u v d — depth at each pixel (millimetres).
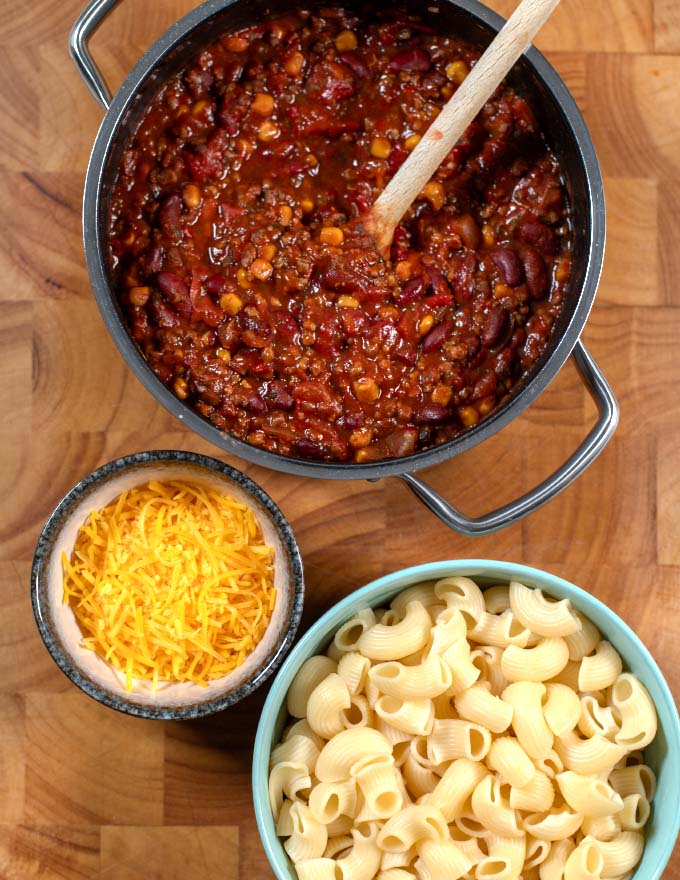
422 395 497
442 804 490
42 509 557
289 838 516
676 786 495
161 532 504
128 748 553
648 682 510
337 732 504
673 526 568
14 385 558
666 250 572
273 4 491
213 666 505
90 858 549
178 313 490
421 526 563
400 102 505
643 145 570
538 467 567
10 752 552
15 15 559
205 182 496
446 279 500
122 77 561
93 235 460
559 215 504
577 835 516
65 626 495
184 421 465
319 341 490
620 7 571
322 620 494
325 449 492
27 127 559
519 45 416
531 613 506
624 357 571
